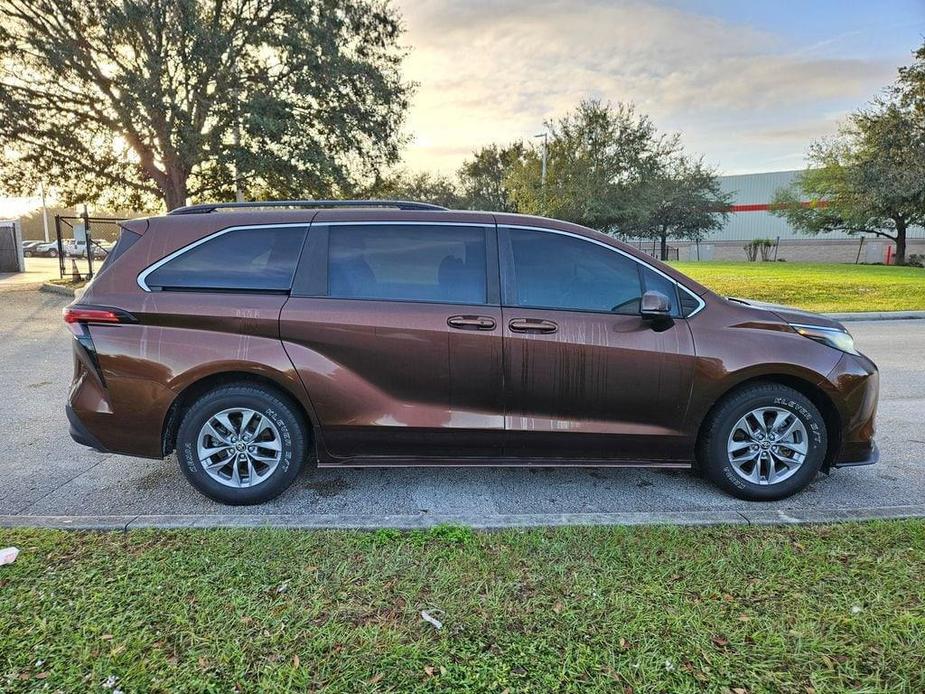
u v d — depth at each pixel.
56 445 4.79
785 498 3.71
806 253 42.75
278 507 3.62
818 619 2.39
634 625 2.36
